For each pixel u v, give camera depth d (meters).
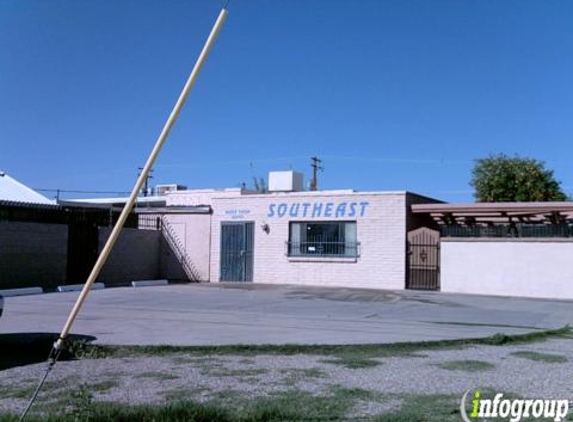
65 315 15.67
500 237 23.75
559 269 22.47
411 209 26.08
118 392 7.88
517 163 43.22
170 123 5.96
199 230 30.09
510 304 19.97
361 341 11.66
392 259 25.80
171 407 6.76
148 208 31.33
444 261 24.36
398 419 6.53
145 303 18.80
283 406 7.06
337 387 8.10
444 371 9.19
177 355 10.49
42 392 7.89
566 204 23.17
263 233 28.59
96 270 6.20
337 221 27.06
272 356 10.45
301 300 20.38
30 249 24.05
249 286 26.38
